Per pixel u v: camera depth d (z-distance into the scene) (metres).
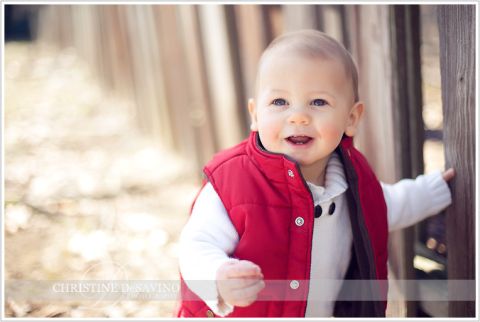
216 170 1.69
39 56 12.69
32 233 3.35
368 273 1.75
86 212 3.70
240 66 3.43
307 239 1.62
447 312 2.06
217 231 1.61
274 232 1.61
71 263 2.91
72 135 5.95
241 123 3.48
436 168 3.24
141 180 4.35
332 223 1.72
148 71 5.17
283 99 1.61
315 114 1.59
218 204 1.65
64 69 10.62
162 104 4.93
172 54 4.41
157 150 5.12
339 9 2.38
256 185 1.63
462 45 1.69
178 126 4.64
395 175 2.11
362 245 1.74
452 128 1.80
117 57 6.81
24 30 17.97
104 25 7.46
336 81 1.61
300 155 1.60
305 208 1.61
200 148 4.21
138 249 3.09
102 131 6.05
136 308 2.46
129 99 6.46
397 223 1.89
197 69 3.92
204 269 1.50
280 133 1.60
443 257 2.34
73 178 4.47
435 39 4.82
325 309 1.79
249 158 1.68
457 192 1.83
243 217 1.61
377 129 2.20
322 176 1.76
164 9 4.38
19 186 4.28
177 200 3.88
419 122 2.17
